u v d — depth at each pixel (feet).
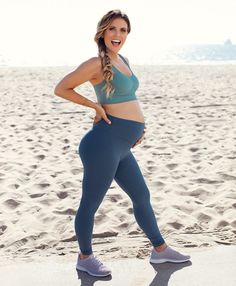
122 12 9.32
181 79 60.70
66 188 17.13
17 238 12.69
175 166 20.06
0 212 14.84
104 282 9.65
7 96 45.32
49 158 21.68
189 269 10.08
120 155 9.62
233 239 12.10
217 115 32.91
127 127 9.50
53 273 10.12
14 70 79.46
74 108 36.76
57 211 14.73
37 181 17.90
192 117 32.40
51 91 48.73
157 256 10.37
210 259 10.57
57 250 11.89
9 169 19.85
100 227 13.30
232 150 22.45
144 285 9.46
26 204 15.49
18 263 10.82
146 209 10.20
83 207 9.73
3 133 27.84
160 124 30.09
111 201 15.46
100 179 9.50
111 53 9.44
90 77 9.20
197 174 18.74
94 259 10.00
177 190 16.48
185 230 13.00
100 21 9.30
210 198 15.79
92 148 9.41
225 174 18.19
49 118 32.73
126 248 11.62
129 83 9.38
